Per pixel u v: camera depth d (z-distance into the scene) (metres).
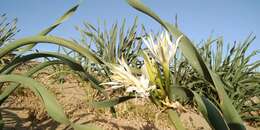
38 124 2.08
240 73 3.59
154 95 0.98
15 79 1.09
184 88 0.94
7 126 1.92
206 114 0.81
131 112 2.71
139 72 1.08
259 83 3.58
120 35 3.50
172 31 0.92
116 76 1.03
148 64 1.00
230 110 0.80
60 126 2.10
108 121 2.40
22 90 2.63
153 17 0.94
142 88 0.98
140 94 0.98
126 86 1.02
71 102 2.73
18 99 2.54
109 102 1.07
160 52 0.98
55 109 0.94
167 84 0.96
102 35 3.59
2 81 1.12
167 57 0.97
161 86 0.97
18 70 3.81
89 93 2.95
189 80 3.66
